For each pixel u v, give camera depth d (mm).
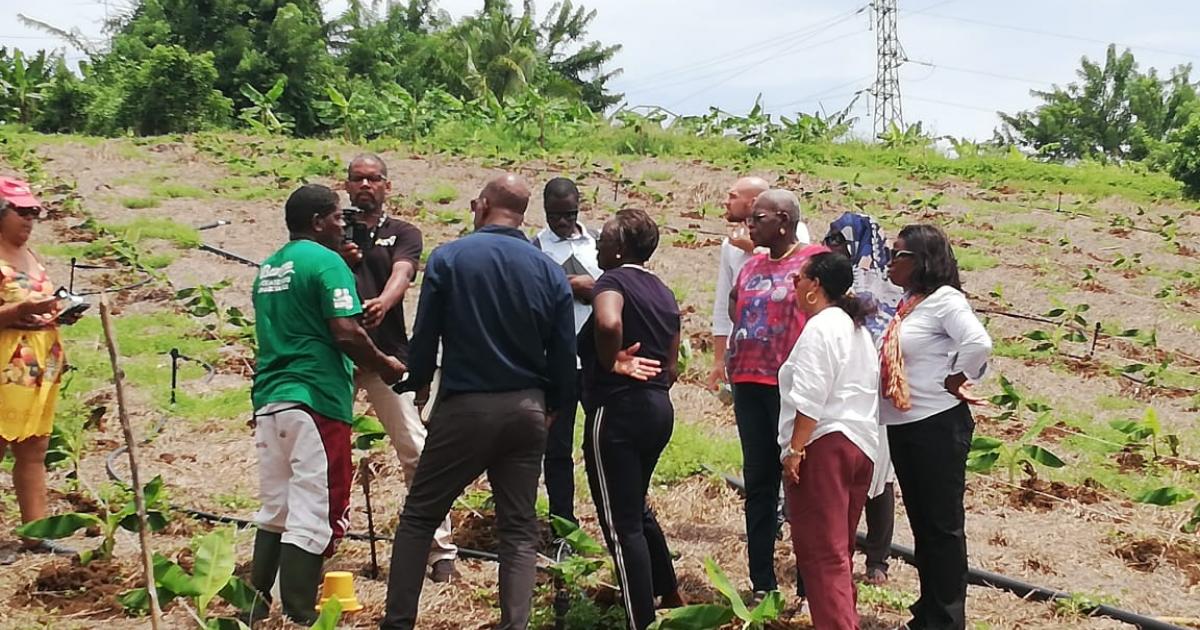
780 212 5969
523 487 5270
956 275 5688
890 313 6188
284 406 5535
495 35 47188
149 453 8391
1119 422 9227
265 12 39406
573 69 57094
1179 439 9836
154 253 14312
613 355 5422
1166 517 7996
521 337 5195
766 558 6020
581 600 5738
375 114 26672
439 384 5238
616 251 5750
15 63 30641
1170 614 6473
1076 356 12461
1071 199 22266
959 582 5602
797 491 5215
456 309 5176
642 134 25781
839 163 25359
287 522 5555
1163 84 58969
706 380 10695
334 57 44469
